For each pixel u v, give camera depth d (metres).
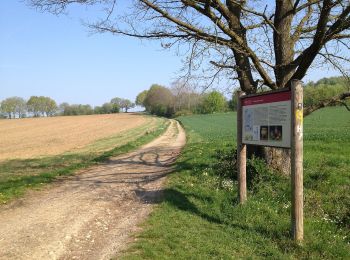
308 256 6.57
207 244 6.87
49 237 7.44
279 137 7.49
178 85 12.25
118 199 10.80
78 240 7.33
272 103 7.65
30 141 42.25
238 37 11.05
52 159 23.30
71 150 29.98
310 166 13.73
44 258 6.41
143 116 116.88
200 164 14.52
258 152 11.77
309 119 53.16
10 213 9.26
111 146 31.72
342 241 7.41
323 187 11.23
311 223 8.19
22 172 17.25
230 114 111.50
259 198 9.81
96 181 13.73
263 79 11.55
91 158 22.25
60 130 61.88
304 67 10.34
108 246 6.98
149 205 9.91
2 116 147.88
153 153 23.23
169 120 95.00
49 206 9.96
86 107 160.25
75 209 9.64
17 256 6.46
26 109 152.88
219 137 34.66
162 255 6.35
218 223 8.20
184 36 11.52
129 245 6.93
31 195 11.34
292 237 7.11
